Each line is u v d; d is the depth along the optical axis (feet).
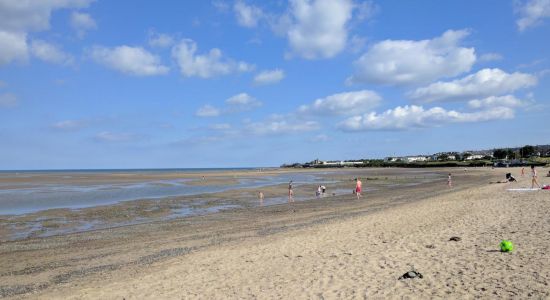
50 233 73.67
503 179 193.98
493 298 28.37
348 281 34.94
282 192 152.97
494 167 440.04
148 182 220.02
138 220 87.30
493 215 63.26
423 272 35.60
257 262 44.37
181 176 309.83
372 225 62.49
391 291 31.53
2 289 41.39
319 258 43.86
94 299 35.86
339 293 32.17
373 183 207.82
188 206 109.70
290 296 32.53
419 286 32.09
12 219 88.33
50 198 130.31
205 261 46.75
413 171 401.29
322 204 111.04
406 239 49.57
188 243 60.75
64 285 41.60
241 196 136.56
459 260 38.32
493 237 46.98
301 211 96.02
